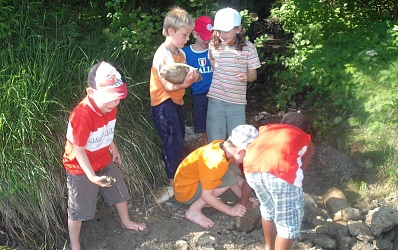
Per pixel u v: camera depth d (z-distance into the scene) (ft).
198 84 10.85
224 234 9.29
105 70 8.02
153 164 10.52
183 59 10.03
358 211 9.49
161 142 11.07
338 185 10.72
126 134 10.52
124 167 10.22
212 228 9.42
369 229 9.08
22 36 10.89
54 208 9.71
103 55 11.23
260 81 14.61
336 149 11.51
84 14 13.07
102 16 13.41
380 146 11.14
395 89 10.94
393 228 9.23
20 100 9.63
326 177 10.94
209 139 10.62
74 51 11.32
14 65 10.27
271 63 14.06
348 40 12.59
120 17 12.04
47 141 9.79
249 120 12.87
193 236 9.23
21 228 9.38
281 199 7.86
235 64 10.25
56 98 9.95
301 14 12.94
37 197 9.44
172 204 10.16
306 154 8.59
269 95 13.80
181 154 10.18
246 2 15.76
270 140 8.07
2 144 9.42
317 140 11.80
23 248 9.41
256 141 8.25
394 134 11.19
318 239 9.07
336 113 12.34
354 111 11.85
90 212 8.79
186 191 9.57
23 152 9.39
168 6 14.49
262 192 8.14
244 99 10.50
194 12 13.56
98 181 8.04
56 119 9.87
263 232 9.38
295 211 7.95
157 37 12.84
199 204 9.53
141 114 11.02
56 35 11.14
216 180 8.93
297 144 8.00
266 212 8.30
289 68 13.23
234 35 10.13
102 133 8.41
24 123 9.56
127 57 11.60
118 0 11.91
